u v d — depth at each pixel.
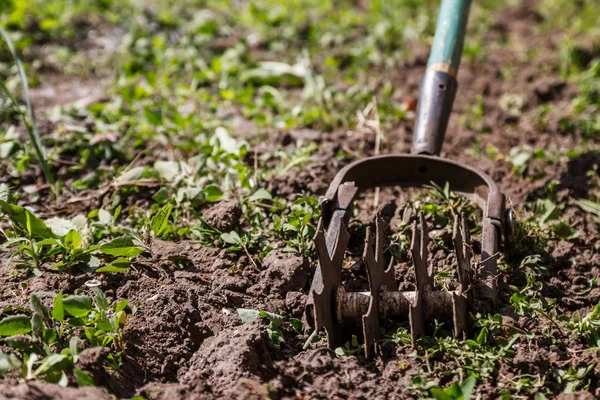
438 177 1.31
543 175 1.46
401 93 1.71
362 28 1.95
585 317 1.19
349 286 1.24
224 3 2.02
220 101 1.66
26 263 1.23
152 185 1.39
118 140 1.51
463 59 1.81
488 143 1.56
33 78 1.69
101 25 1.92
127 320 1.16
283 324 1.19
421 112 1.35
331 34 1.89
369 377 1.12
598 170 1.48
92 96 1.66
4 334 1.11
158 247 1.27
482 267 1.18
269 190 1.39
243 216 1.33
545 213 1.35
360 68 1.78
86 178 1.42
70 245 1.23
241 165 1.39
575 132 1.59
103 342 1.12
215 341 1.14
